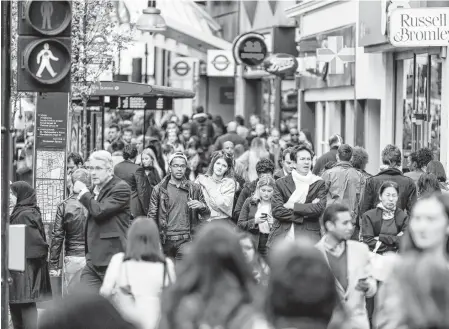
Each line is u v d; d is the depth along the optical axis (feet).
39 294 57.72
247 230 66.80
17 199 57.82
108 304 28.25
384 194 58.34
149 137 125.90
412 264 30.04
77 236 61.36
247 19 188.44
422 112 107.04
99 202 54.29
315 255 26.16
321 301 25.77
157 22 115.03
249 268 27.58
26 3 44.04
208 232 27.55
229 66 164.04
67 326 27.84
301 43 147.02
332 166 75.87
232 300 26.84
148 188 83.51
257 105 193.47
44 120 72.08
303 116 151.33
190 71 175.63
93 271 54.65
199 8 181.37
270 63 138.51
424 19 75.05
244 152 106.63
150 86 104.06
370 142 123.75
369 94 121.70
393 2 104.83
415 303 29.48
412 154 71.15
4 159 43.11
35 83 44.45
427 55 104.68
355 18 124.36
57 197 72.02
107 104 115.96
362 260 44.34
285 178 62.18
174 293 27.27
